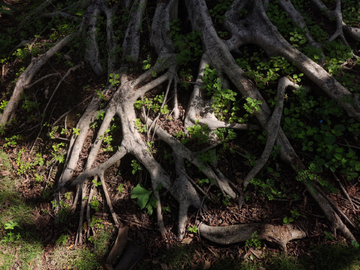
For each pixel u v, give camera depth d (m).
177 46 4.53
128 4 5.03
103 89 4.60
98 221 3.85
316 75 3.98
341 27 4.75
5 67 5.56
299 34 4.39
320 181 3.54
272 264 3.37
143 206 3.71
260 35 4.34
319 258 3.34
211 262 3.48
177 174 3.90
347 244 3.41
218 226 3.66
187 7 4.70
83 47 4.97
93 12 5.14
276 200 3.72
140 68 4.54
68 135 4.51
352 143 3.83
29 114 4.95
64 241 3.78
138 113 4.30
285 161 3.79
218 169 3.87
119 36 4.88
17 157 4.64
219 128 3.92
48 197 4.21
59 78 4.90
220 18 4.63
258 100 3.82
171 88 4.40
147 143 4.05
